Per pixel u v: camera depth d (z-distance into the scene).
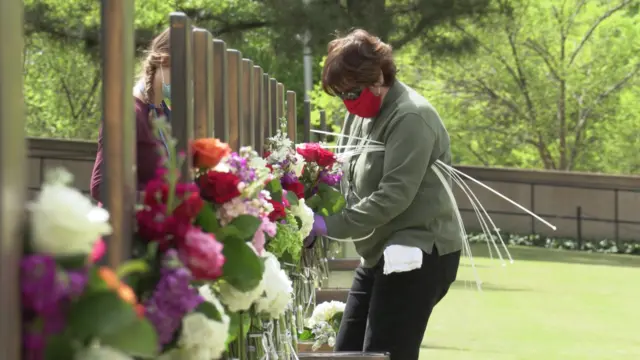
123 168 2.42
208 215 2.75
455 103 26.00
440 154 4.48
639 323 10.05
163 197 2.54
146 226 2.48
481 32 20.75
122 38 2.40
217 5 19.16
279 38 17.41
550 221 22.11
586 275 14.98
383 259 4.54
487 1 17.39
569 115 26.38
